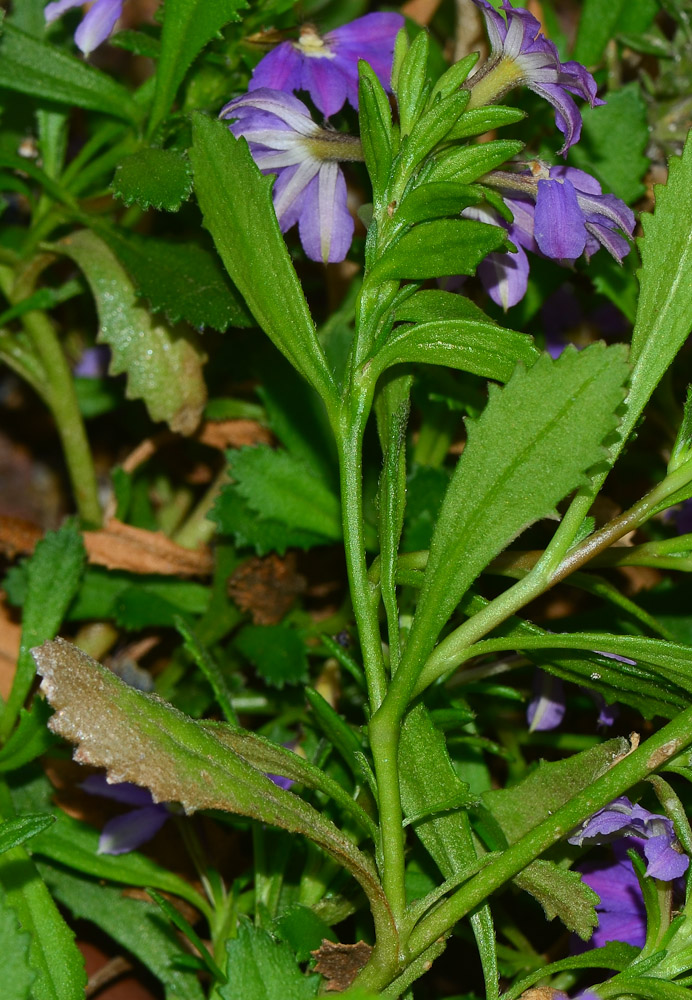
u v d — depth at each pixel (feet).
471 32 1.28
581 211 1.03
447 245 1.00
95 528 1.24
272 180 1.01
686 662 0.99
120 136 1.21
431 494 1.18
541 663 1.05
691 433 1.00
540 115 1.19
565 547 0.99
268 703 1.20
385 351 1.00
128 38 1.16
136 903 1.12
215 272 1.14
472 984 1.14
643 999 1.00
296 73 1.12
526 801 1.05
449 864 1.02
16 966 0.96
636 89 1.21
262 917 1.06
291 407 1.21
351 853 0.98
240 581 1.20
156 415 1.20
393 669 1.01
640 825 1.01
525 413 0.97
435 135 1.01
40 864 1.12
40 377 1.25
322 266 1.31
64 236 1.23
